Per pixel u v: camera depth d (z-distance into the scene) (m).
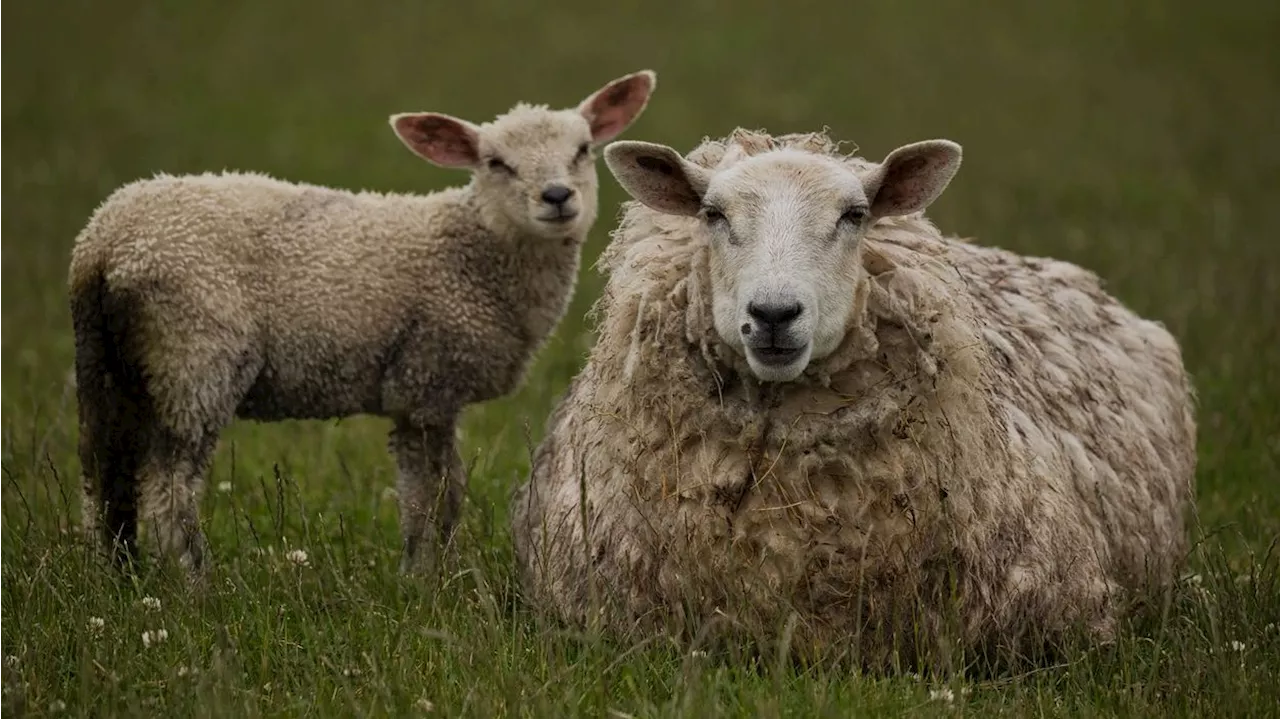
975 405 11.88
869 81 58.16
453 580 12.89
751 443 11.61
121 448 14.41
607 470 12.23
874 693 10.80
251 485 16.61
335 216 15.30
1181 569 14.77
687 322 11.75
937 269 12.18
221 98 53.97
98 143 46.19
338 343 14.98
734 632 11.64
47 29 65.38
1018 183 41.53
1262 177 42.72
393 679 10.80
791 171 11.59
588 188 16.73
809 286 11.12
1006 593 11.91
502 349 15.96
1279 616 12.48
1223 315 24.03
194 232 14.38
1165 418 14.96
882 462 11.54
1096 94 56.03
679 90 55.69
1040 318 14.19
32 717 10.33
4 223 34.75
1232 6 71.94
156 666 11.29
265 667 11.14
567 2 74.00
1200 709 10.70
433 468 15.55
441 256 15.53
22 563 12.98
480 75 58.62
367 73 58.84
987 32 67.56
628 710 10.61
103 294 14.27
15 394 21.09
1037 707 10.90
